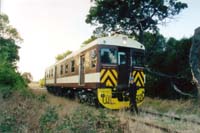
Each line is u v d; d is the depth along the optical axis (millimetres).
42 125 7594
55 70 28359
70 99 20500
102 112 8352
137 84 15562
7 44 40219
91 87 15453
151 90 23141
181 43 22016
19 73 23141
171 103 17016
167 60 22156
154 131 8727
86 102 16391
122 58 15414
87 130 7270
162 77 22328
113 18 26875
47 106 11258
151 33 26359
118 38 15438
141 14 25906
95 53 15086
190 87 19875
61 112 10219
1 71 19719
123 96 15031
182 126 9945
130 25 26484
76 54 19000
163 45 25656
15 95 15102
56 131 7188
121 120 9188
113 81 15016
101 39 15117
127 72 15391
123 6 25797
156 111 15156
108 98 14828
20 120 8172
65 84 22234
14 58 38062
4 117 8336
